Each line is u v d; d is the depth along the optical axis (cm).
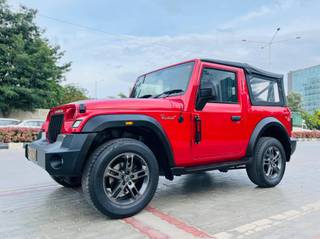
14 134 1342
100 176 301
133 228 292
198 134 373
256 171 448
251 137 438
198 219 318
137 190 331
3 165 718
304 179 536
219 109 398
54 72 2277
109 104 314
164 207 361
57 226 300
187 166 375
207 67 396
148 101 340
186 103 366
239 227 295
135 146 323
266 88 477
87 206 366
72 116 312
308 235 274
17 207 366
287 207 361
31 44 2270
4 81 2098
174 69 414
